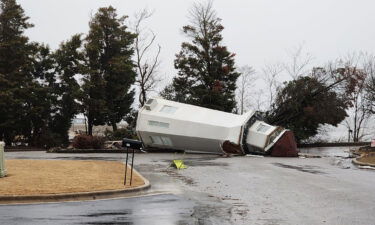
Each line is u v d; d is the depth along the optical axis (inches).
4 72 1684.3
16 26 1733.5
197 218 386.9
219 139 1343.5
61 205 433.4
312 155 1400.1
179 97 2070.6
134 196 511.2
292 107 1978.3
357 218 394.6
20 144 1831.9
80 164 861.8
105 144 1496.1
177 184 634.8
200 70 2012.8
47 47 1833.2
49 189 497.7
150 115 1418.6
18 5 1740.9
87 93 1809.8
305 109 1985.7
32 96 1676.9
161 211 416.8
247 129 1424.7
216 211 423.2
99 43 1909.4
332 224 369.1
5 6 1720.0
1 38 1711.4
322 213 418.0
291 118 2064.5
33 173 656.4
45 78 1849.2
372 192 564.4
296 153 1368.1
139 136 1448.1
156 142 1429.6
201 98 1968.5
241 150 1370.6
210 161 1111.0
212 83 2000.5
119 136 1755.7
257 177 743.7
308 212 422.6
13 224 342.0
